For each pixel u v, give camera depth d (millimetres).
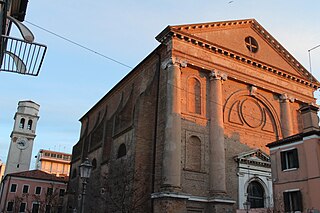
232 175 28531
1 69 5984
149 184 27391
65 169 92812
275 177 23234
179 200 24703
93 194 36594
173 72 28062
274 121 33625
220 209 26000
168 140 26125
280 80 34938
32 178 57750
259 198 29594
